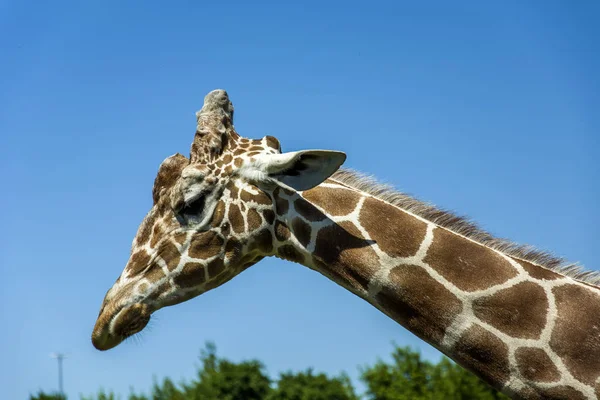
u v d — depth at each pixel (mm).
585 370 8617
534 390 8766
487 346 8938
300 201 9867
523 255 9383
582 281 9180
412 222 9523
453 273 9188
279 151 10469
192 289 10109
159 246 10141
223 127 10375
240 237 9984
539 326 8844
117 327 10023
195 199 10023
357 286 9539
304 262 9930
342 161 9320
